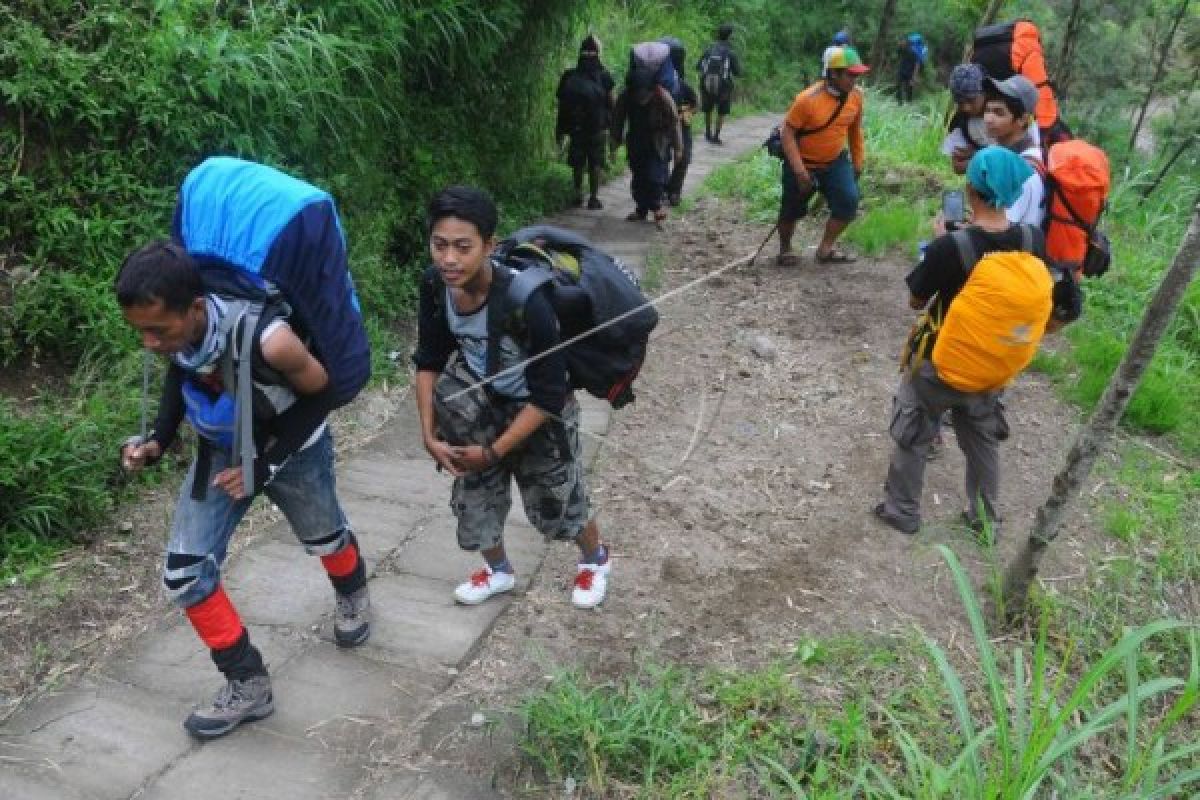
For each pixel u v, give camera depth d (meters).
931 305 3.90
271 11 5.31
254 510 4.27
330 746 3.04
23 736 3.01
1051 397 5.72
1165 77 12.84
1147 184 10.30
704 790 2.90
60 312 4.32
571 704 3.02
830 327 6.50
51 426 3.92
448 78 7.66
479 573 3.74
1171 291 3.05
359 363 2.81
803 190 7.15
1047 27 13.22
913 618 3.80
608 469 4.76
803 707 3.25
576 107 8.99
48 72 4.37
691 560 4.05
